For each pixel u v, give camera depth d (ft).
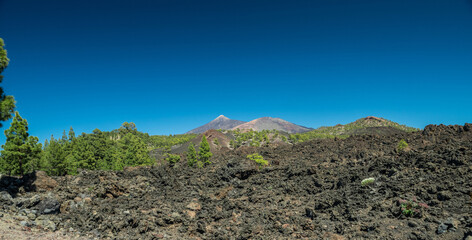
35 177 102.27
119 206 93.50
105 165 247.09
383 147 143.74
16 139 106.01
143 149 257.55
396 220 64.75
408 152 111.14
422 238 54.60
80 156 223.71
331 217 73.15
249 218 81.46
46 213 75.72
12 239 53.72
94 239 65.05
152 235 68.95
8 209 71.72
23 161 108.27
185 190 118.11
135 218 75.25
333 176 110.52
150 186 124.47
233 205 90.43
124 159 235.40
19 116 108.47
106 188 107.14
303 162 145.18
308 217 76.64
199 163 182.29
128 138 349.00
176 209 89.45
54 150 183.83
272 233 69.46
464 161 85.40
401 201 70.49
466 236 50.03
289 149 191.31
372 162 112.88
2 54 81.87
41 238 58.75
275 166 140.77
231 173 132.98
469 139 126.21
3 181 94.94
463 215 59.77
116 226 71.82
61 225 71.15
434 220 60.08
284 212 82.89
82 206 87.92
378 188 85.10
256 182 122.21
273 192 105.40
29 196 92.48
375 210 71.72
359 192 86.17
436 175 82.94
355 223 67.05
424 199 71.26
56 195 95.30
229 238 67.92
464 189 69.51
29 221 67.31
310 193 99.35
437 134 148.36
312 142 197.57
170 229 75.46
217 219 81.82
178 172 154.51
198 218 82.23
